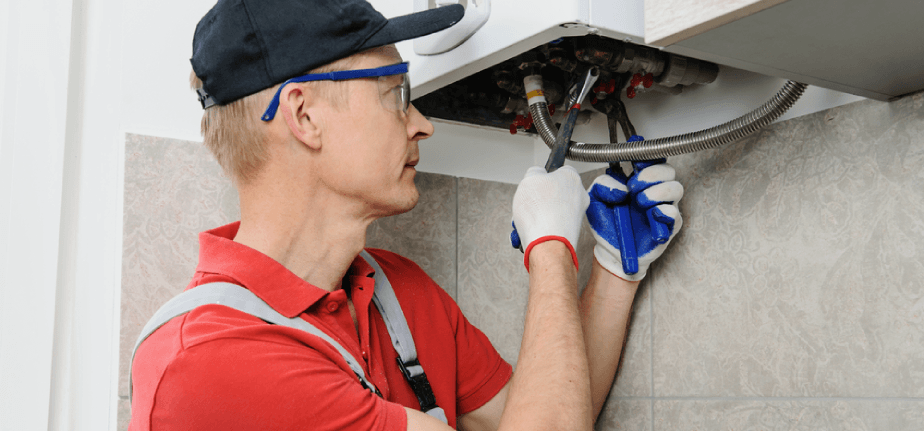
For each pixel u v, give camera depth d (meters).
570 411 0.63
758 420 0.87
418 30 0.75
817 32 0.61
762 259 0.89
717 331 0.94
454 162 1.18
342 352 0.72
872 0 0.54
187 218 0.97
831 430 0.80
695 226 0.99
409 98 0.81
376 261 0.92
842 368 0.80
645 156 0.87
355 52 0.75
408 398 0.82
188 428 0.61
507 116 1.19
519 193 0.85
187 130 1.01
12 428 0.89
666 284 1.02
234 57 0.74
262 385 0.61
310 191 0.77
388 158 0.78
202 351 0.61
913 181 0.75
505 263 1.22
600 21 0.70
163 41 1.02
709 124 0.97
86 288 0.95
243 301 0.70
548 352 0.68
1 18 0.96
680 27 0.61
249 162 0.77
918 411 0.72
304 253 0.78
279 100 0.74
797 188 0.86
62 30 0.97
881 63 0.68
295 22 0.74
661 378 1.01
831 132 0.83
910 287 0.74
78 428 0.93
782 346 0.86
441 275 1.14
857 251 0.79
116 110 0.99
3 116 0.95
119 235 0.94
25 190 0.93
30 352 0.91
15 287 0.91
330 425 0.62
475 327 1.06
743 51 0.66
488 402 0.95
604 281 0.99
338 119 0.75
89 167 0.98
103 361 0.94
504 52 0.78
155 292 0.94
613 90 0.94
